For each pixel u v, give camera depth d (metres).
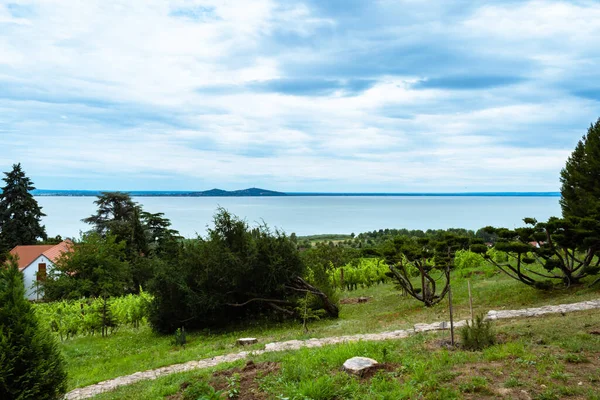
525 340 8.08
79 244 45.69
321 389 6.35
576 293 13.95
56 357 7.30
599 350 7.08
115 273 45.41
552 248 14.91
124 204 72.00
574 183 25.67
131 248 53.50
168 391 7.76
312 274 20.67
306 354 8.95
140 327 22.42
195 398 7.15
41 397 6.86
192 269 19.50
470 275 24.75
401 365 7.35
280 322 19.19
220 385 7.55
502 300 15.30
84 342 18.75
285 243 19.94
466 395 5.80
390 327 13.43
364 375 7.00
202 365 10.74
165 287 19.36
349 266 31.86
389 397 5.88
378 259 33.53
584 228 14.30
